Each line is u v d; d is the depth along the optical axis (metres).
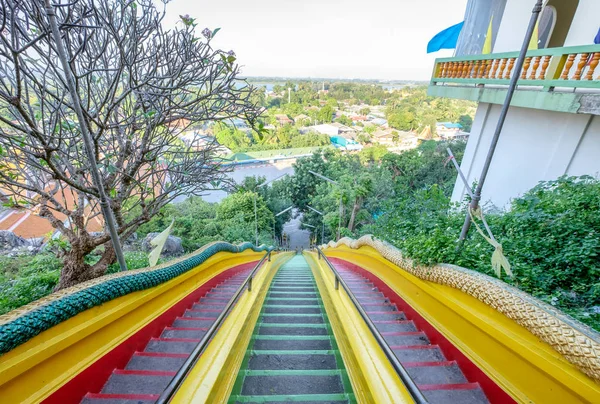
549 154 5.88
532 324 1.74
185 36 3.08
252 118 3.42
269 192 29.12
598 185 4.25
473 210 2.80
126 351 2.53
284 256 14.55
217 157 4.35
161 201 4.13
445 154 23.03
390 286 4.39
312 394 2.35
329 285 4.90
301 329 3.64
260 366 2.81
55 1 2.28
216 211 23.73
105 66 3.24
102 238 4.38
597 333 1.53
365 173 20.61
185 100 3.83
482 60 6.52
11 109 2.96
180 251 15.17
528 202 4.22
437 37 9.97
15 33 2.10
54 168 2.62
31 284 5.71
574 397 1.49
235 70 3.21
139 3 3.02
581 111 4.67
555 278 3.04
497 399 1.97
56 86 2.93
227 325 3.05
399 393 2.11
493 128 7.35
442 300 2.75
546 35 6.84
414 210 6.25
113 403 2.00
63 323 1.90
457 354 2.46
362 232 10.43
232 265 7.47
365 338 2.84
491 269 2.95
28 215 14.26
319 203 28.41
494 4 7.85
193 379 2.17
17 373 1.55
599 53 4.38
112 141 3.99
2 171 3.28
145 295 2.90
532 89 5.87
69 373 1.92
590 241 3.10
